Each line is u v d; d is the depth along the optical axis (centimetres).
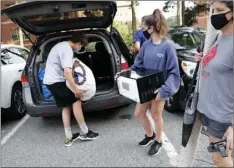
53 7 391
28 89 446
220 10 204
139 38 569
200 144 367
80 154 370
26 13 398
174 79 310
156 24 316
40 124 502
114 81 447
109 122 477
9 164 357
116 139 406
